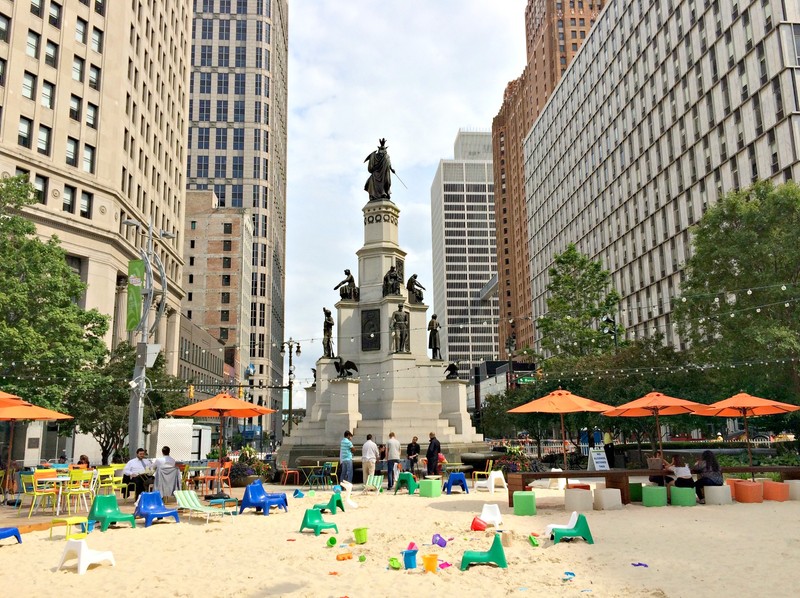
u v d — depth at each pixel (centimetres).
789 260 3253
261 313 12544
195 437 4547
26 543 1382
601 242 9750
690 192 7144
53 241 3158
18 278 2923
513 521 1597
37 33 4722
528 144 14088
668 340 7550
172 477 1956
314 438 3500
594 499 1839
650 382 3784
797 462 3022
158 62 6525
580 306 5597
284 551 1258
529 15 16162
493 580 995
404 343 3672
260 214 12719
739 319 3388
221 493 2220
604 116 9712
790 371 3388
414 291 3934
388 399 3588
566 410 2236
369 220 4103
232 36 13162
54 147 4709
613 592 916
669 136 7644
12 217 2948
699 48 6981
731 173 6338
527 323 15450
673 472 2064
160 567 1133
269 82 13375
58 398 2950
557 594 909
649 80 8181
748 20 6081
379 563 1137
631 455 3697
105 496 1564
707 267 3584
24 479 1894
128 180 5588
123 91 5400
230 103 12950
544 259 12794
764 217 3388
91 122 5075
